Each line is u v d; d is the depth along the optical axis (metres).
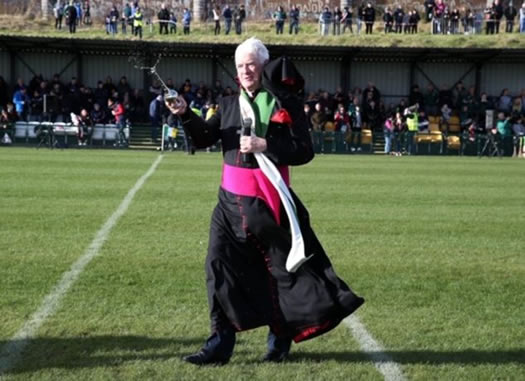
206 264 4.89
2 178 15.69
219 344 4.83
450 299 6.68
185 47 31.86
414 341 5.45
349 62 34.47
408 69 34.94
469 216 11.90
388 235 9.97
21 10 39.50
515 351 5.27
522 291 7.04
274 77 4.79
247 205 4.77
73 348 5.08
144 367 4.75
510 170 21.56
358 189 15.44
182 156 23.98
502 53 32.81
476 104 32.56
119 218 10.67
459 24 38.62
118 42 31.27
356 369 4.83
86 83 33.94
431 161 25.30
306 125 4.84
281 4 39.94
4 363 4.75
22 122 28.73
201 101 30.55
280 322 4.89
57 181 15.32
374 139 30.80
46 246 8.55
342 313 4.73
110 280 7.00
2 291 6.52
